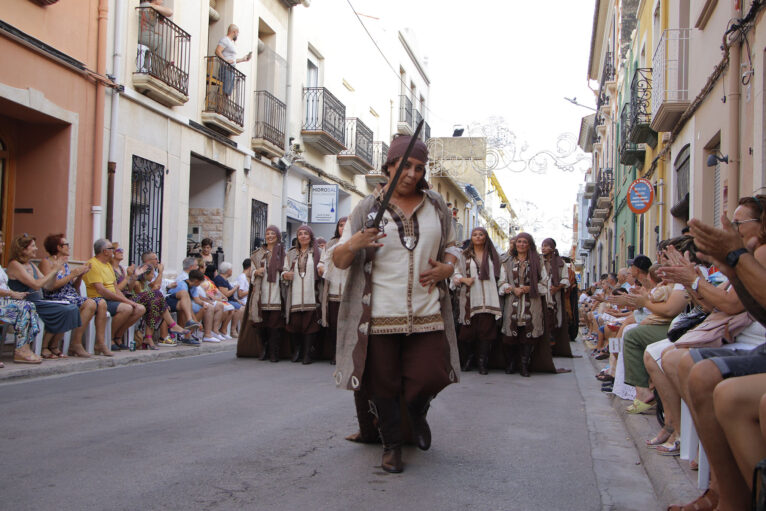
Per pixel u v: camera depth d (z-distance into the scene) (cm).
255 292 1066
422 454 477
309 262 1045
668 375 447
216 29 1662
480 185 4956
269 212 1923
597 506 377
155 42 1335
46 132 1145
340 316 431
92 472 412
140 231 1344
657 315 631
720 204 1098
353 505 362
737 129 945
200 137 1547
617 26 2622
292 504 361
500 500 380
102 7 1207
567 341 1253
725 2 1029
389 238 423
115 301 1043
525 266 977
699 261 534
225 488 385
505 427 587
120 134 1262
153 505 353
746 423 286
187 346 1193
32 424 550
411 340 430
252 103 1803
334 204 2183
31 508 345
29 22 1044
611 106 2959
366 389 432
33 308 867
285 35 1983
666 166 1600
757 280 273
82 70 1159
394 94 3183
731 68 954
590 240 4503
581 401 755
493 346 1055
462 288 991
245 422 567
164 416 588
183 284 1227
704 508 346
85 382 788
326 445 492
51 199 1142
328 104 2188
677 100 1325
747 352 377
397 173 397
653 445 500
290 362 1060
